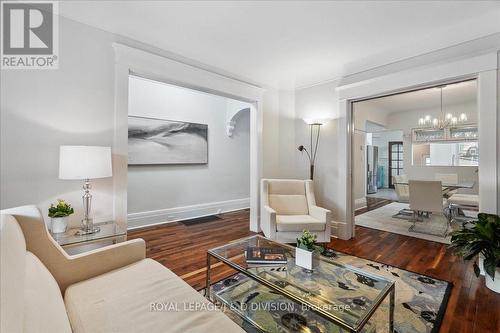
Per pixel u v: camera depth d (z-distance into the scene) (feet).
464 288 6.86
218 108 16.92
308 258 5.61
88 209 6.91
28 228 4.15
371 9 7.14
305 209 11.00
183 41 9.05
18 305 2.29
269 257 5.92
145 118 13.60
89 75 7.54
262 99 12.83
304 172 13.14
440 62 8.61
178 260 8.81
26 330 2.34
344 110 11.42
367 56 10.32
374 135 31.45
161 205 14.24
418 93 16.81
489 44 7.75
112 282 4.42
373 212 17.02
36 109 6.72
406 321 5.46
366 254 9.47
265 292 6.49
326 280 5.24
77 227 7.12
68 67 7.18
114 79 8.00
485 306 6.00
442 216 15.23
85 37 7.46
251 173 12.88
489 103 7.70
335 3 6.89
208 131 16.42
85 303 3.78
